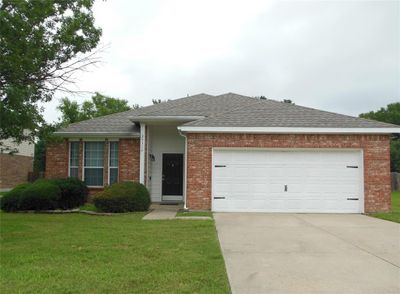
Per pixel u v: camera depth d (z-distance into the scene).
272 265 7.03
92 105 44.44
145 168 17.64
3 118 10.38
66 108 31.11
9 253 7.77
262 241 9.18
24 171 33.84
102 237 9.43
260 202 15.14
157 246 8.39
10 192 15.84
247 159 15.27
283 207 15.12
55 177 18.31
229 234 10.08
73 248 8.22
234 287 5.77
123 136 17.95
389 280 6.21
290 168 15.23
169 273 6.33
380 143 15.23
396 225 11.83
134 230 10.47
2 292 5.38
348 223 12.23
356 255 7.86
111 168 18.42
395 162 43.00
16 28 10.60
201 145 15.23
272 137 15.26
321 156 15.27
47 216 13.84
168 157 19.42
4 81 11.02
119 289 5.54
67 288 5.56
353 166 15.23
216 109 18.48
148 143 18.42
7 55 10.67
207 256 7.50
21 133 12.13
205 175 15.16
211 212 14.75
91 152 18.56
